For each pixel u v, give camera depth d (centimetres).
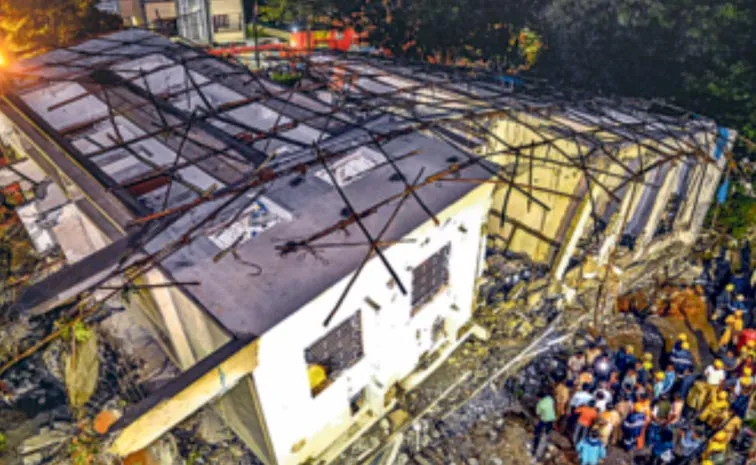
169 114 1584
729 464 1342
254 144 1438
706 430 1402
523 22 3005
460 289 1413
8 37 2550
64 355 1486
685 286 1819
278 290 1002
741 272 1886
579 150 1545
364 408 1330
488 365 1491
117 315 1559
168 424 878
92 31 2970
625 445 1337
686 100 2503
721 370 1377
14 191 2017
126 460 1048
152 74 1867
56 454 1249
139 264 1057
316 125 1515
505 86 2212
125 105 1644
